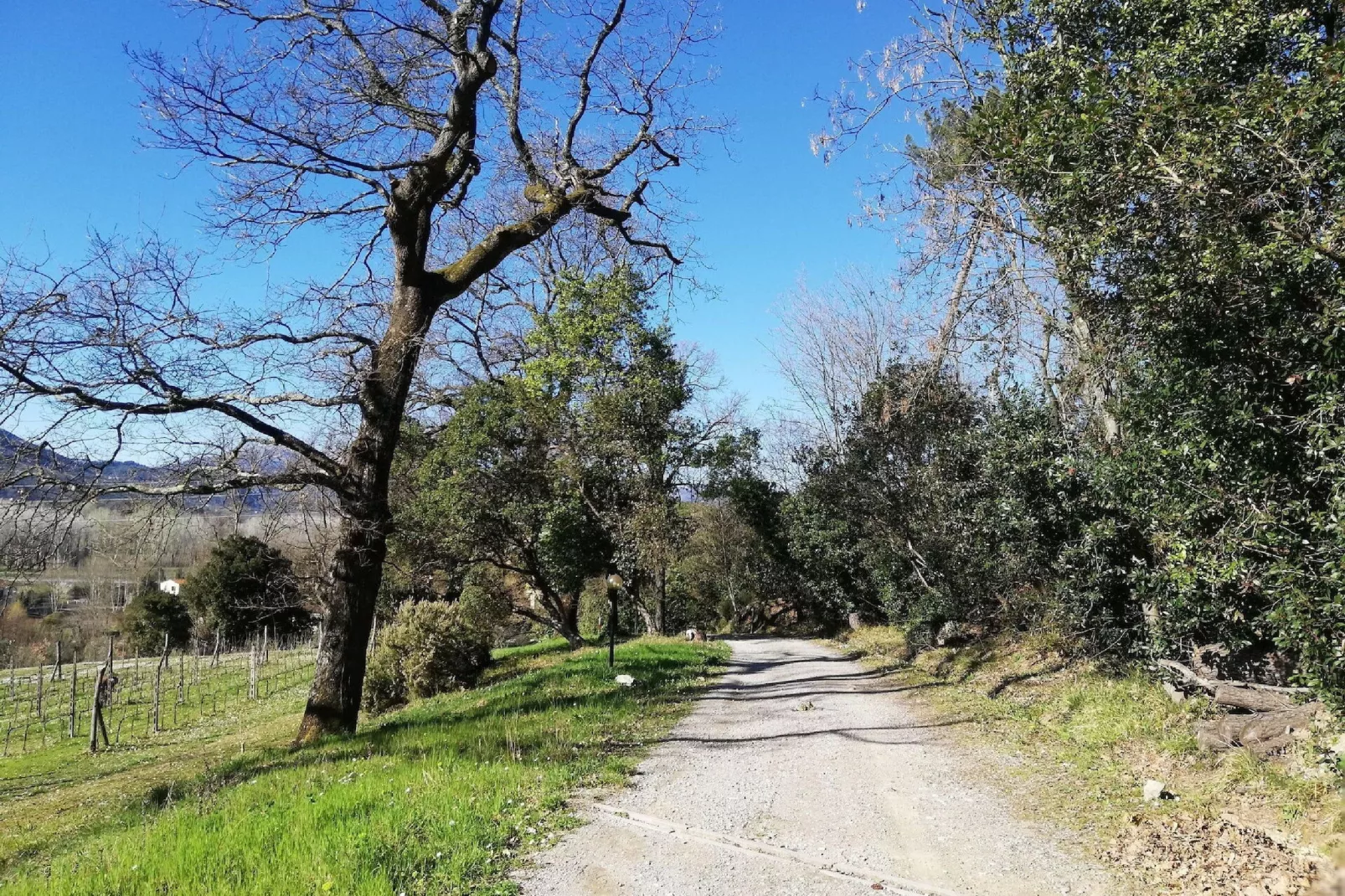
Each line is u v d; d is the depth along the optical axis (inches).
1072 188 251.1
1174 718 307.7
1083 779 278.8
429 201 480.7
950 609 645.9
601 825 242.1
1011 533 473.4
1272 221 199.6
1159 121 220.2
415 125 475.2
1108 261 273.9
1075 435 426.3
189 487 400.8
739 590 1670.8
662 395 963.3
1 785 585.6
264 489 441.4
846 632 1082.7
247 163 431.8
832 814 254.5
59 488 363.9
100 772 603.5
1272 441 226.8
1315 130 193.6
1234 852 197.0
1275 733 249.0
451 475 950.4
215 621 1462.8
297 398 431.5
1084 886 191.2
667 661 701.9
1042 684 445.1
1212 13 251.8
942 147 453.4
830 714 443.2
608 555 1054.4
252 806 272.5
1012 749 334.3
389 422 472.4
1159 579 292.4
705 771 311.9
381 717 647.1
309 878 189.6
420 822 232.8
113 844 247.4
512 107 530.9
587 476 998.4
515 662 879.7
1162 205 234.4
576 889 193.6
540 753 331.9
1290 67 246.7
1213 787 242.7
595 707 450.6
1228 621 281.9
